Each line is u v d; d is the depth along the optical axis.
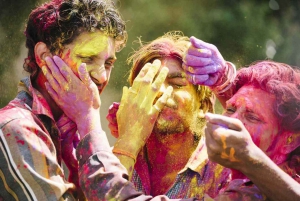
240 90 3.14
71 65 3.28
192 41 3.30
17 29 8.24
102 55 3.30
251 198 2.90
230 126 2.80
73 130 3.38
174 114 3.48
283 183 2.80
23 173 3.03
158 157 3.56
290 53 11.45
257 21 11.43
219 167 3.41
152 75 3.42
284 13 11.77
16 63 8.09
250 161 2.78
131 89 3.42
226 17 11.27
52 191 3.05
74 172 3.39
